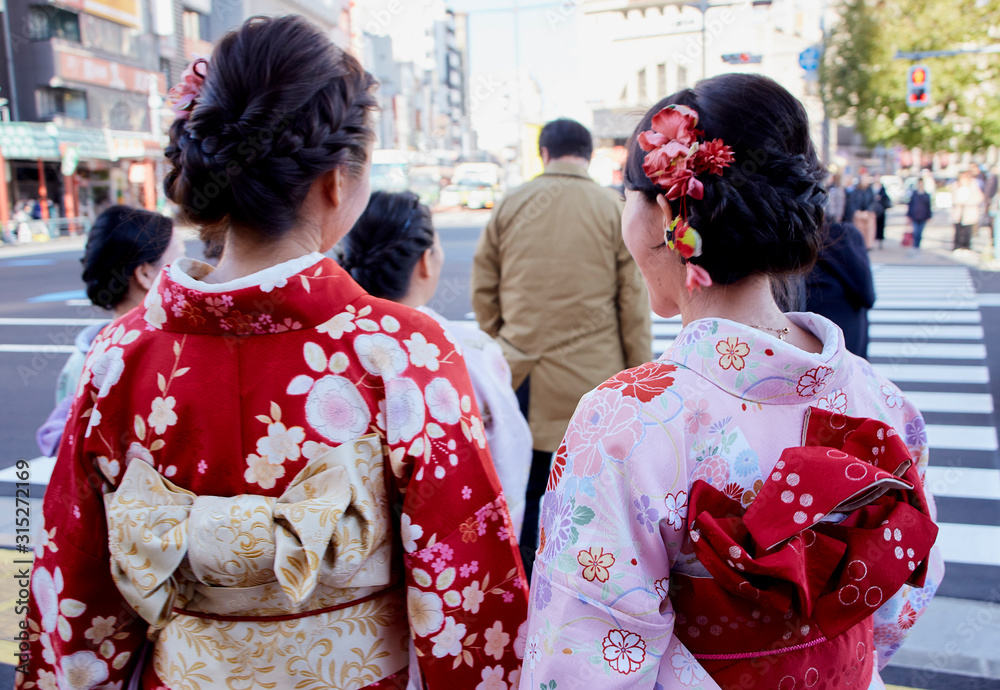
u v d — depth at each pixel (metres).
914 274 12.41
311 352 0.93
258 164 0.91
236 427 0.92
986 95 18.06
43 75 19.42
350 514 0.93
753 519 0.81
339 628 0.95
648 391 0.86
